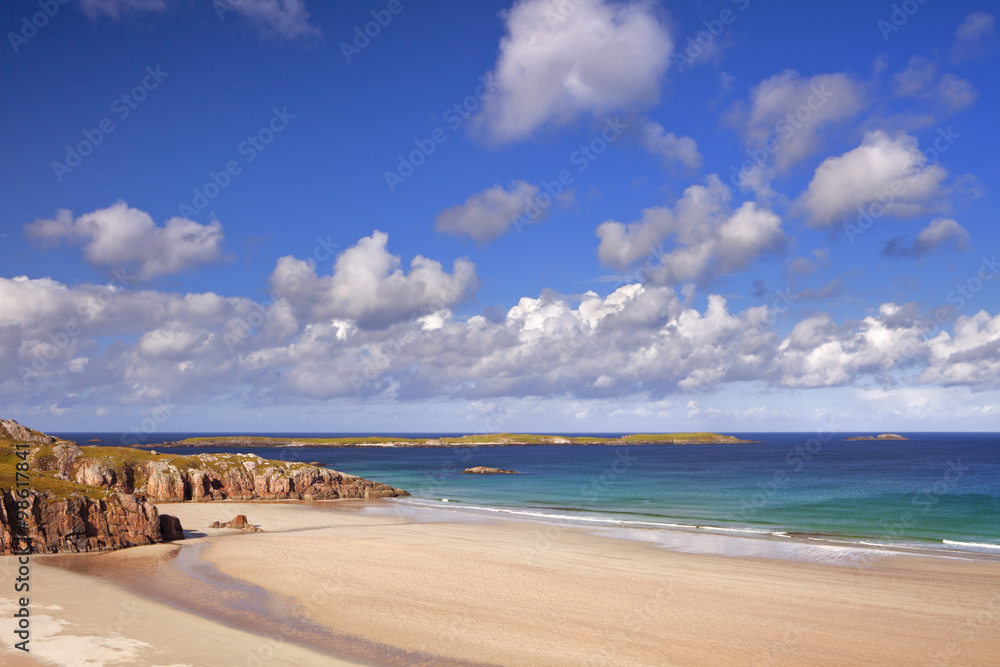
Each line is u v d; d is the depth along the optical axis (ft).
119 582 96.48
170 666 61.11
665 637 74.74
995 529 167.53
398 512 208.44
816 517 192.75
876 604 89.20
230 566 110.93
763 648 71.36
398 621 79.61
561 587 98.43
